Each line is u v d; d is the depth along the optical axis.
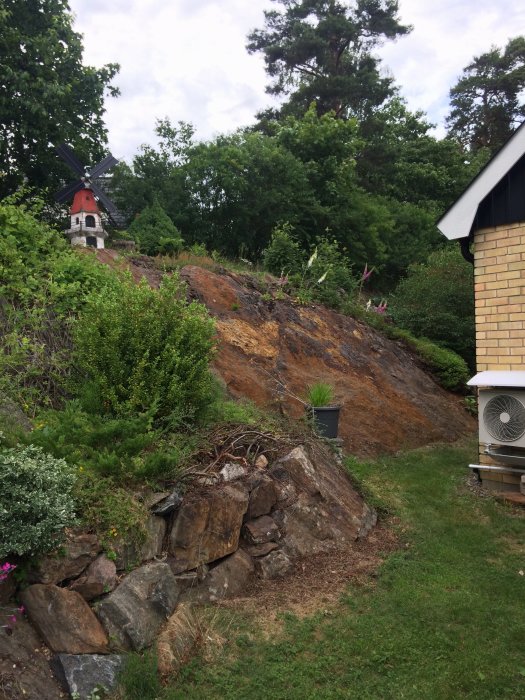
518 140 7.03
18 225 7.04
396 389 10.26
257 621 4.08
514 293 7.16
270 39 30.86
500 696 3.42
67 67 14.95
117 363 5.18
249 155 16.30
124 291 5.73
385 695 3.40
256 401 7.75
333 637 3.96
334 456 6.45
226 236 16.39
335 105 28.95
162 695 3.27
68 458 4.21
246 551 4.71
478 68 38.34
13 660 3.08
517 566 5.18
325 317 10.90
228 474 4.88
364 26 30.30
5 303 6.10
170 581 3.94
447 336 12.84
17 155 14.91
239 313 9.34
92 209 11.16
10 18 14.02
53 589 3.38
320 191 18.31
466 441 9.99
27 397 5.39
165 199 15.78
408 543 5.59
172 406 5.27
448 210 7.54
